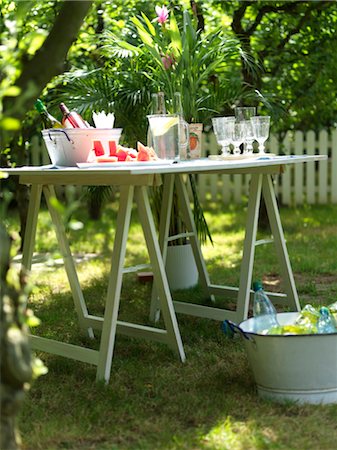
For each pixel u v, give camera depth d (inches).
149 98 216.4
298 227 356.2
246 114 184.5
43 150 422.9
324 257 277.3
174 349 157.9
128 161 153.1
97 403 133.6
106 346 146.4
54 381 147.1
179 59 198.4
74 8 111.1
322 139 439.5
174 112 178.4
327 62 315.6
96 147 154.2
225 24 336.2
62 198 390.3
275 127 382.0
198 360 157.2
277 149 422.0
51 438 119.0
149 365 154.8
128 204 147.4
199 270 207.9
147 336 161.8
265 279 246.8
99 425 124.0
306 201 450.9
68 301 219.1
